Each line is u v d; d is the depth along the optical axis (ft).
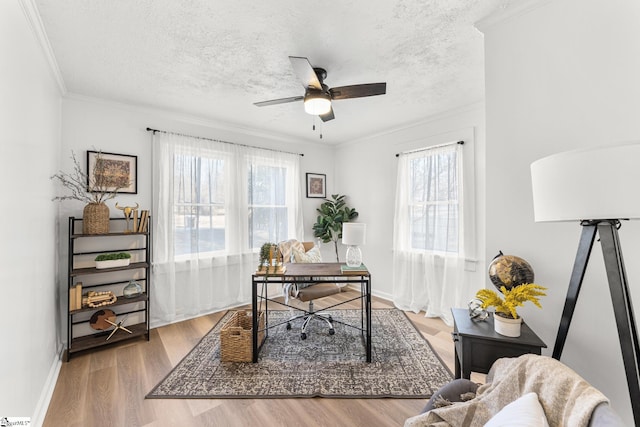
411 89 9.14
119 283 9.68
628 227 4.29
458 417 3.47
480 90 9.23
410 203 12.62
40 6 5.28
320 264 9.71
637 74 4.22
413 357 8.18
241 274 12.76
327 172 16.52
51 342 7.32
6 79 4.20
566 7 4.85
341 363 7.83
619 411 4.36
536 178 3.74
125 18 5.69
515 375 3.40
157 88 8.89
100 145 9.55
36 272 5.87
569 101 4.83
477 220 10.36
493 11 5.57
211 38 6.39
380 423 5.65
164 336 9.64
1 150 4.02
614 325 4.43
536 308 5.24
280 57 7.18
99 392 6.57
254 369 7.53
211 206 11.96
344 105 10.43
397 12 5.58
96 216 8.58
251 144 13.46
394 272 13.04
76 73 7.86
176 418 5.76
